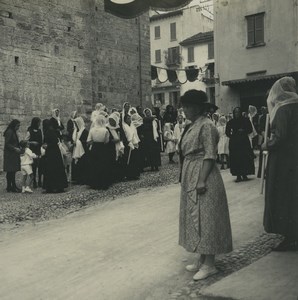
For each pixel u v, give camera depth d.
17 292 4.79
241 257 5.35
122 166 12.75
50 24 19.70
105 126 11.70
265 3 21.58
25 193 11.61
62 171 11.58
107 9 16.16
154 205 8.88
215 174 4.72
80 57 21.09
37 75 19.08
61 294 4.67
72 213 8.75
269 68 21.64
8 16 17.97
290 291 3.98
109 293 4.62
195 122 4.82
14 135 11.77
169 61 49.94
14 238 7.06
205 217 4.64
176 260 5.50
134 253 5.86
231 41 23.17
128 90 25.39
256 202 8.37
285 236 5.28
